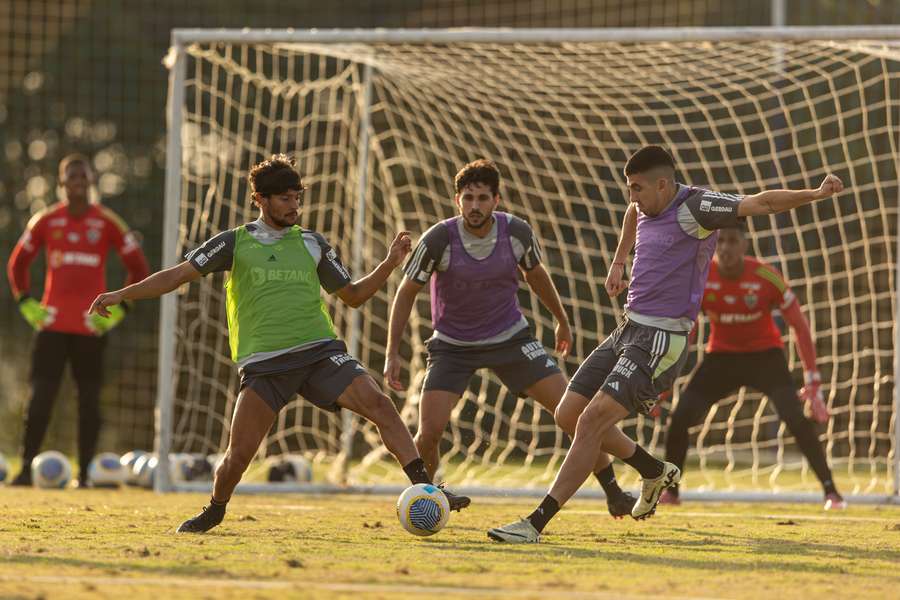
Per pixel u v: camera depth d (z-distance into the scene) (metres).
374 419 20.45
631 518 26.05
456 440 46.03
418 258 23.84
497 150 48.22
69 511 25.62
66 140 88.31
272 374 20.28
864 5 70.06
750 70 43.31
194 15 86.75
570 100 42.41
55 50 88.19
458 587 14.17
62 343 37.62
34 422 37.44
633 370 19.47
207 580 14.60
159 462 35.12
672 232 19.80
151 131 87.75
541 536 21.16
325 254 21.06
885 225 37.25
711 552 18.78
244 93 41.59
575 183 46.25
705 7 72.62
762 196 19.12
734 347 31.34
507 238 23.88
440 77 41.97
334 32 36.09
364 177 39.69
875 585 14.97
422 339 50.72
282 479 37.62
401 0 81.75
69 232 37.66
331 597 13.30
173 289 20.23
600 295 51.03
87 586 13.85
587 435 19.45
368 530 21.77
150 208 87.69
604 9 75.19
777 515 28.11
